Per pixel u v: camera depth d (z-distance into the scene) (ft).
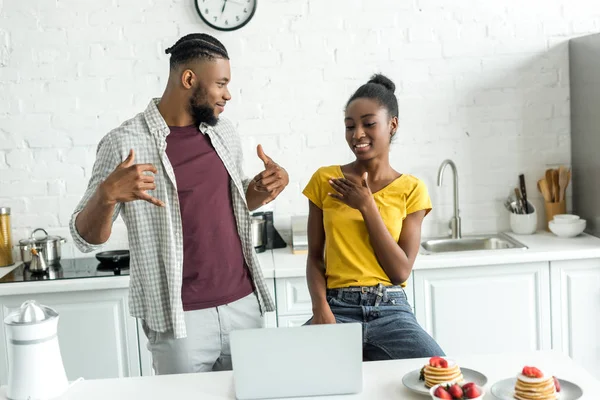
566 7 13.47
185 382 7.11
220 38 13.16
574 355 12.48
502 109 13.64
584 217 13.56
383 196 8.73
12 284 11.65
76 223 7.93
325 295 8.71
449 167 13.67
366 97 8.68
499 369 7.01
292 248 12.93
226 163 8.65
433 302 12.17
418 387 6.51
